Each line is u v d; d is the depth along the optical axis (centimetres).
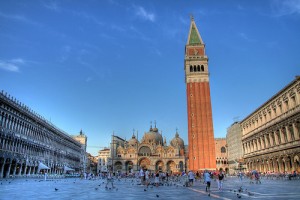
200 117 13625
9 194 3114
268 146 9525
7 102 8188
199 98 13925
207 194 3197
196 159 13038
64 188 4397
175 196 2967
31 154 10188
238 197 2697
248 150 11881
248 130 11981
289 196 2744
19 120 9231
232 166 15225
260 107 10150
